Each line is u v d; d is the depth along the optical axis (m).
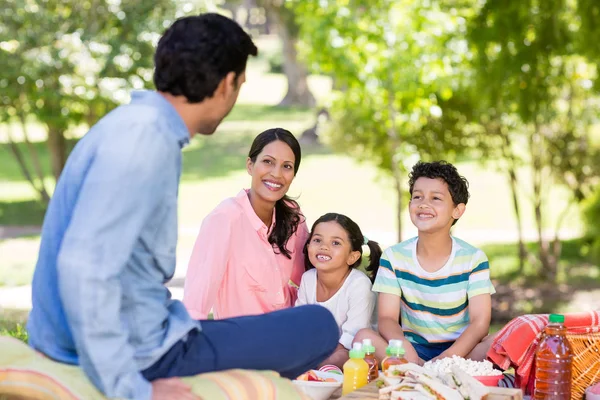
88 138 2.41
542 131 10.95
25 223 15.73
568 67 10.43
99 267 2.19
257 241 3.98
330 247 4.03
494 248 13.64
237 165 22.02
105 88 10.49
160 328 2.47
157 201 2.34
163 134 2.36
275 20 24.77
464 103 10.36
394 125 10.17
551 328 3.35
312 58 9.91
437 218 3.84
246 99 32.47
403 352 3.22
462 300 3.91
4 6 10.54
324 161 22.52
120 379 2.25
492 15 8.38
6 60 10.38
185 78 2.47
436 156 10.74
